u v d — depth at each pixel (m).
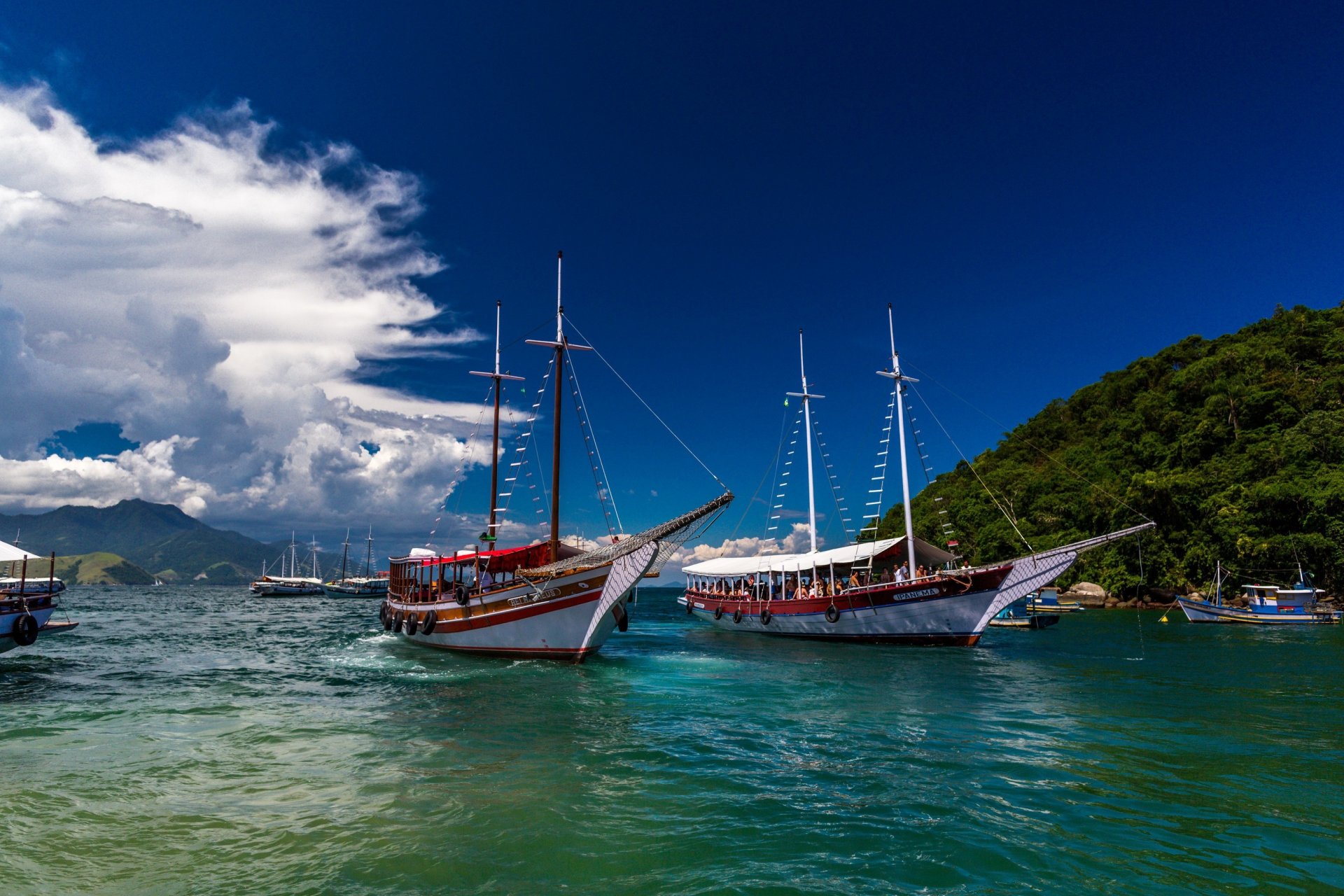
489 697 21.89
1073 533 97.12
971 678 26.31
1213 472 84.94
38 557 31.31
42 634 48.56
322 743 15.75
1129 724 17.69
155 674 27.55
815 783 12.62
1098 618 65.69
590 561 29.75
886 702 20.98
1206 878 8.59
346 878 8.59
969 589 36.00
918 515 117.81
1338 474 72.38
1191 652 35.19
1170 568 81.12
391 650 36.75
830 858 9.20
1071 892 8.21
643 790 12.21
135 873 8.77
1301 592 57.12
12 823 10.49
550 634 29.72
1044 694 22.42
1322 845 9.62
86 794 11.94
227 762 14.07
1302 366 100.12
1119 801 11.51
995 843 9.70
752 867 8.90
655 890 8.27
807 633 42.91
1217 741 15.79
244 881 8.55
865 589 39.31
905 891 8.25
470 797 11.80
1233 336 130.25
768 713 19.41
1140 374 136.50
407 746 15.49
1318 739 15.85
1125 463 105.31
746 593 51.12
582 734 16.72
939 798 11.71
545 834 10.04
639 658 32.78
